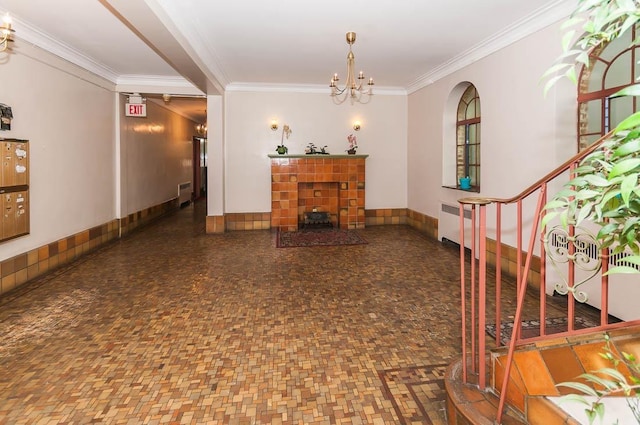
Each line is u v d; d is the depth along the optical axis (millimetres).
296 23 4012
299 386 2236
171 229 7387
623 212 972
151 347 2705
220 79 6305
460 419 1733
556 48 3547
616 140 983
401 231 7062
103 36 4312
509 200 1770
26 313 3312
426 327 3018
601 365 1412
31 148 4195
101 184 5926
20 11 3631
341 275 4426
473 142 5562
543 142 3721
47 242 4523
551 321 3072
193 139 12141
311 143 7340
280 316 3248
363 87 7223
